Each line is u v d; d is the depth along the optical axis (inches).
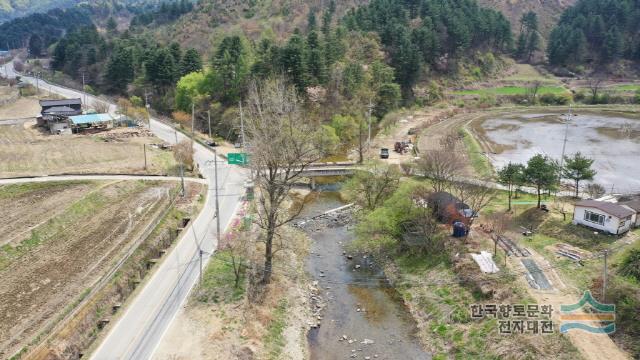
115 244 1968.5
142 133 3727.9
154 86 4881.9
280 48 4131.4
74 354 1423.5
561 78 6653.5
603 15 7283.5
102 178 2610.7
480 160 3228.3
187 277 1777.8
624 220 1862.7
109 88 5536.4
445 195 2212.1
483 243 1927.9
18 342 1373.0
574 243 1884.8
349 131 3708.2
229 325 1509.6
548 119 4909.0
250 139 2691.9
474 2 7219.5
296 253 2154.3
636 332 1352.1
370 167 2637.8
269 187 1891.0
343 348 1546.5
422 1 6560.0
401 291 1862.7
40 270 1728.6
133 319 1525.6
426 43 5703.7
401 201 2118.6
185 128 4060.0
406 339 1589.6
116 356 1352.1
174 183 2691.9
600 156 3390.7
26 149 3198.8
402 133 4170.8
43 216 2078.0
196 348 1398.9
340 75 4197.8
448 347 1510.8
